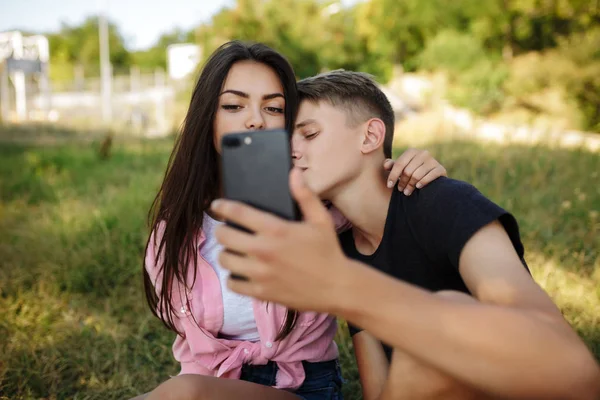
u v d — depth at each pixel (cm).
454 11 2127
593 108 1177
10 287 318
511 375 79
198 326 162
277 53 163
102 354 253
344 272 74
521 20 1886
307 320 162
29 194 593
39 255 360
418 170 139
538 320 84
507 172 498
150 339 269
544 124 1094
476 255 117
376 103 156
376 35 2470
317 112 150
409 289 80
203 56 1359
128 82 3095
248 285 74
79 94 2931
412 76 2280
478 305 82
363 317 77
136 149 955
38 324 277
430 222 132
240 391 132
